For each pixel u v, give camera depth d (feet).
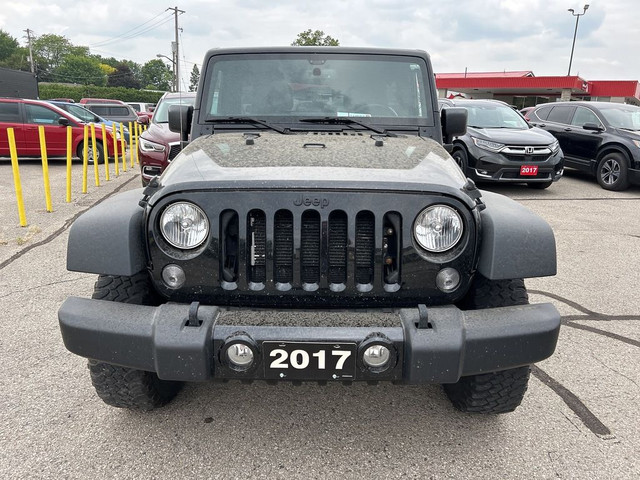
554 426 9.23
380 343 6.86
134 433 8.89
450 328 7.01
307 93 11.37
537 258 7.44
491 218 7.59
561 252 20.08
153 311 7.28
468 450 8.59
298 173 7.65
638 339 12.66
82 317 7.30
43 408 9.50
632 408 9.78
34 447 8.47
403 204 7.34
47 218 23.65
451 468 8.16
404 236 7.35
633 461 8.34
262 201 7.32
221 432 8.97
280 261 7.53
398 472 8.07
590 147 35.37
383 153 9.00
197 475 7.94
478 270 7.73
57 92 204.95
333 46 11.72
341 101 11.36
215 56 11.53
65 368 10.85
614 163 33.68
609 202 30.12
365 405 9.86
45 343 11.91
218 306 7.41
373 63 11.57
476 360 7.12
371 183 7.34
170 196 7.38
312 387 10.46
